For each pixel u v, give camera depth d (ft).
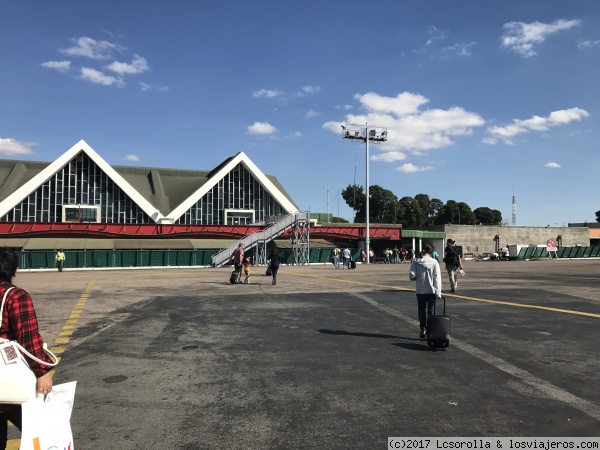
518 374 19.08
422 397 16.33
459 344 24.64
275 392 16.98
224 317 34.01
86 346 24.80
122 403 15.93
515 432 13.33
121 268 139.44
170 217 175.73
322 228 193.47
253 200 194.08
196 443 12.71
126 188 172.04
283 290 54.13
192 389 17.40
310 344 24.86
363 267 131.95
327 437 13.03
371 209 356.38
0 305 9.21
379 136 169.17
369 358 21.84
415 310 36.99
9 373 8.74
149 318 33.94
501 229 257.75
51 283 70.28
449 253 50.01
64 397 9.34
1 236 146.61
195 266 149.48
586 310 36.45
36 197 163.43
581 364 20.59
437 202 411.34
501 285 59.06
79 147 165.68
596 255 239.09
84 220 166.81
